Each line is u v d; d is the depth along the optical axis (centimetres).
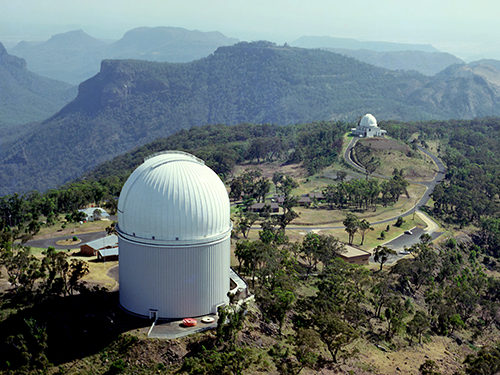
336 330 7619
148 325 7225
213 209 7481
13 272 8638
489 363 8412
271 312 8062
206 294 7606
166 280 7338
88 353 6588
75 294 8081
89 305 7644
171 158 7912
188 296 7469
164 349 6644
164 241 7175
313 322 8719
